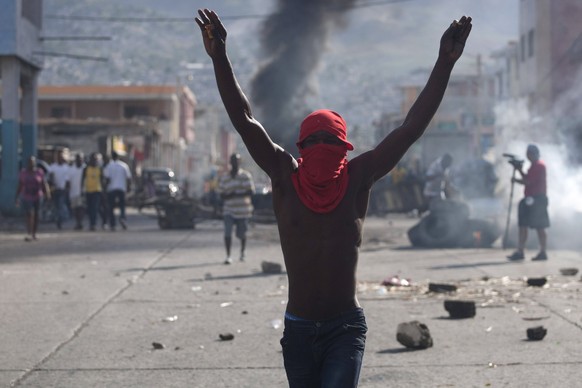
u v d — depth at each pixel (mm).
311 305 4586
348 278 4613
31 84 37719
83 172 28031
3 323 10398
